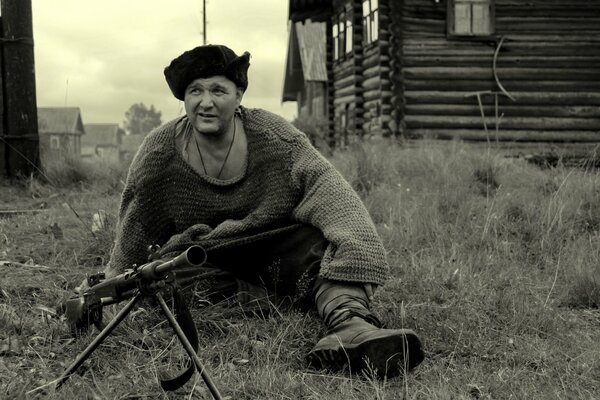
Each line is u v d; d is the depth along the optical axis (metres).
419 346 3.58
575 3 15.61
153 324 4.23
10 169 10.52
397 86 15.32
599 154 13.82
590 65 15.67
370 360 3.55
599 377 3.79
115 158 11.45
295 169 4.21
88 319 3.76
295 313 4.33
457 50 15.49
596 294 5.07
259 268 4.46
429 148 10.84
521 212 7.27
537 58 15.61
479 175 9.21
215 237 4.30
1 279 5.00
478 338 4.25
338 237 3.97
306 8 21.27
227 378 3.58
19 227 6.76
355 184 8.57
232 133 4.21
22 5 10.50
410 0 15.38
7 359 3.77
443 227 6.67
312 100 33.97
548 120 15.63
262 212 4.26
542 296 5.18
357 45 18.11
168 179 4.27
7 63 10.45
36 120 10.64
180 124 4.31
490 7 15.48
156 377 3.52
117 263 4.38
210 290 4.47
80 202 8.42
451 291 5.05
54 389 3.22
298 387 3.51
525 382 3.66
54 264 5.43
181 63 4.03
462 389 3.56
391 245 6.19
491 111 15.54
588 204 7.48
